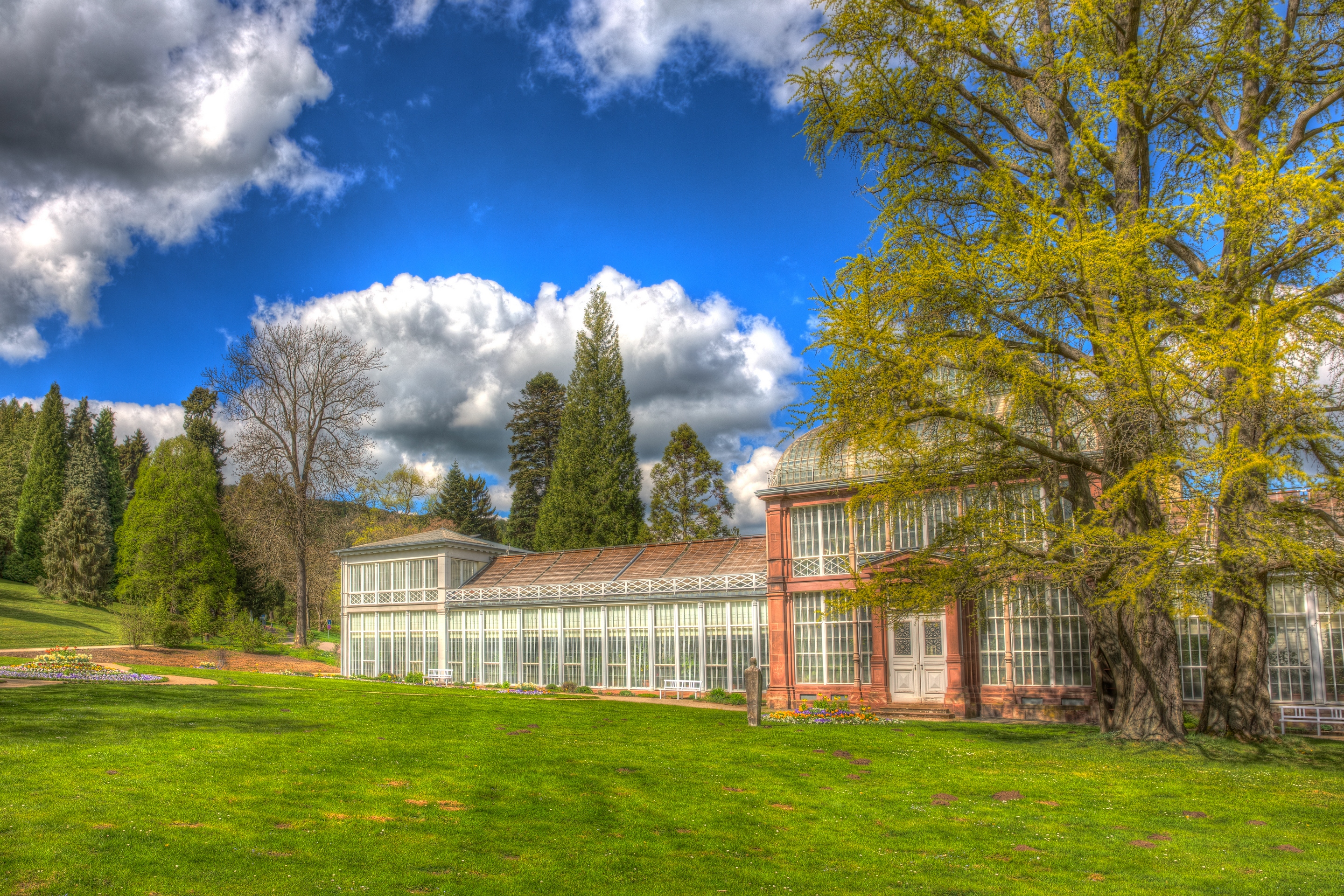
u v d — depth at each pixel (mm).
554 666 34875
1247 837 11117
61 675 22359
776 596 27703
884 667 25562
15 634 42156
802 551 27688
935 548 17812
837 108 18125
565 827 10789
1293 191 13086
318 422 52375
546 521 55625
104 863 8078
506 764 14008
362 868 8680
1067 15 16453
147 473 55312
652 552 35500
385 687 27266
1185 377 13266
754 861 9906
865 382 15469
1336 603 17266
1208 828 11469
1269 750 16062
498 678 36312
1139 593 16172
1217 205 13852
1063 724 21250
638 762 14844
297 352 52094
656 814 11680
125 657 35594
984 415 15805
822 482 27250
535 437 70500
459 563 39594
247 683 25219
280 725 16469
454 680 37500
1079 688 22516
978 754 16438
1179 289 14422
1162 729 16844
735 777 14164
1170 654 17109
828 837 11062
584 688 33094
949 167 18797
